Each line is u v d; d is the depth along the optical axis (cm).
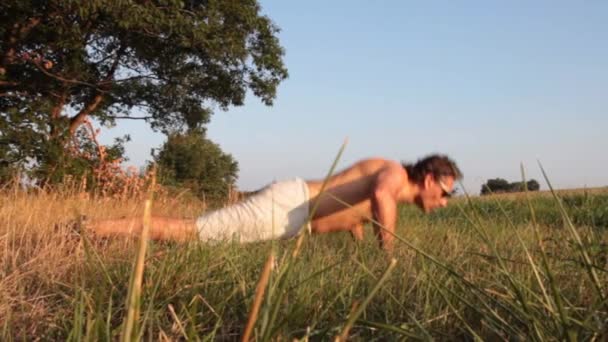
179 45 1630
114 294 256
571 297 233
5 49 1612
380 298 257
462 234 503
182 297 246
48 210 512
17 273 290
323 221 502
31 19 1579
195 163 3559
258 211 487
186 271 274
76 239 403
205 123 2152
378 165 493
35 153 1170
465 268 336
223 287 268
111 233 447
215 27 1625
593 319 174
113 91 1931
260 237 488
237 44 1698
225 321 233
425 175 487
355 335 212
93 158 1249
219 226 483
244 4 1766
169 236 470
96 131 1280
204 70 1952
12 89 1759
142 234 94
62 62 1761
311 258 355
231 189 677
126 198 870
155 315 216
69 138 1255
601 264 242
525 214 838
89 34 1741
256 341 134
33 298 254
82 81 1797
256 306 97
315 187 501
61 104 1772
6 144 1164
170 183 1132
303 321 215
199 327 215
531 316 169
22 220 473
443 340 208
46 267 320
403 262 327
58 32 1539
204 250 319
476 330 216
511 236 471
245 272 307
